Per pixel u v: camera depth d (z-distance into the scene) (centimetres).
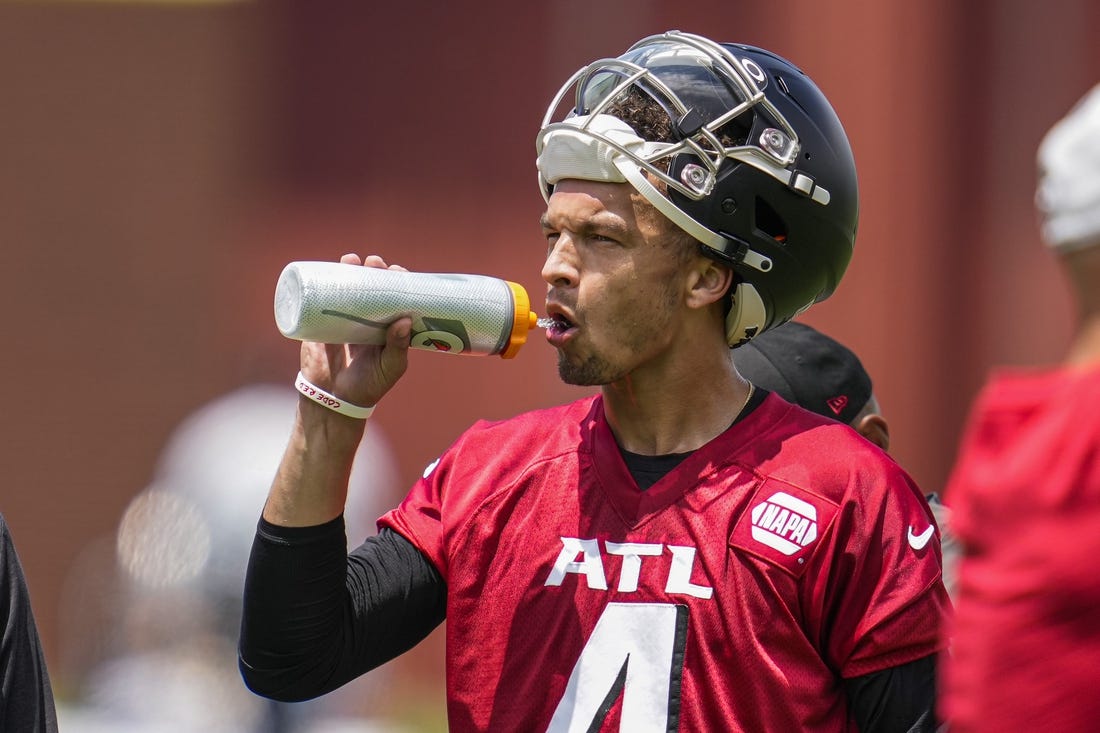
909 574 785
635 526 812
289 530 839
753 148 821
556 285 829
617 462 830
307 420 845
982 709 605
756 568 788
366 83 3853
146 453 3881
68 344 3919
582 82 857
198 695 2261
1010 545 604
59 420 3891
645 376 835
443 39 3800
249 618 848
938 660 785
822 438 820
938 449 3603
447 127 3800
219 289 3916
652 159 805
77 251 3950
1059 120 3600
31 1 3972
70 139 3975
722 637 783
